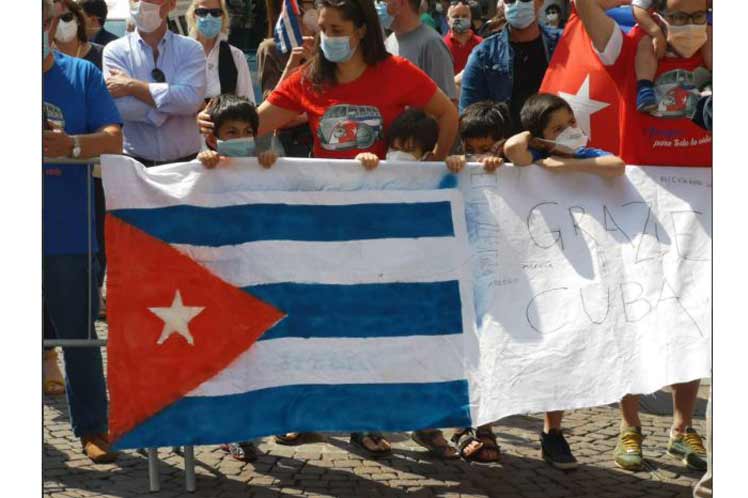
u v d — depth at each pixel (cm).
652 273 536
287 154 725
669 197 543
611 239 534
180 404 491
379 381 507
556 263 528
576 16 580
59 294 533
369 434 569
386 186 512
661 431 619
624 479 547
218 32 714
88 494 505
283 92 552
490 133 542
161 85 641
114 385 486
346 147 540
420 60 679
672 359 533
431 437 568
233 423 494
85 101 536
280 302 501
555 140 530
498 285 521
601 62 562
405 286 511
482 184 522
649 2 547
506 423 630
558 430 560
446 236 516
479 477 543
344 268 507
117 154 537
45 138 510
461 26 934
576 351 523
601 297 529
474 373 513
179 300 493
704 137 545
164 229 493
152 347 489
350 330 506
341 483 529
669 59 542
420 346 510
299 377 502
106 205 488
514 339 518
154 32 653
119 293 488
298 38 729
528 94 635
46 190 526
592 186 537
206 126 528
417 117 529
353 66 537
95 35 905
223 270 497
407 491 521
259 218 501
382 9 674
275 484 525
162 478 529
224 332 496
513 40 638
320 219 507
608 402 523
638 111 546
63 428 600
